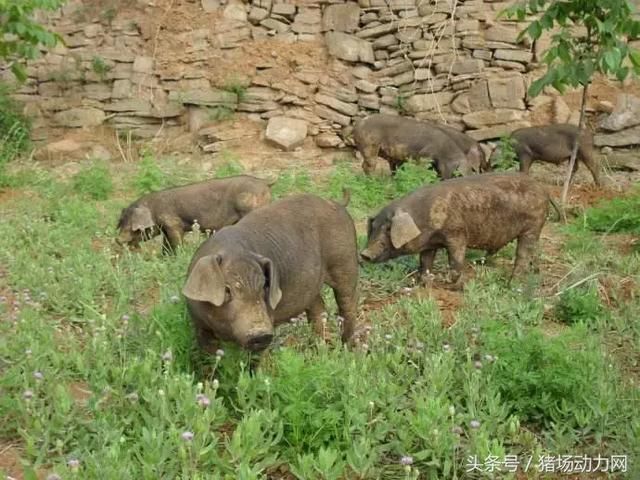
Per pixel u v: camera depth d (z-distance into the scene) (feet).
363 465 14.65
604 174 44.09
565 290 25.00
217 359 16.39
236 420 16.67
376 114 45.21
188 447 14.34
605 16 32.12
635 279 27.12
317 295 19.17
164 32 51.80
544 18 32.07
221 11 51.90
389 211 26.18
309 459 14.35
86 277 24.67
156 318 18.86
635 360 21.07
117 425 15.71
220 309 15.88
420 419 15.31
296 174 42.22
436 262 29.68
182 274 25.35
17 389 17.15
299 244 18.24
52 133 50.49
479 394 17.42
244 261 16.03
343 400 15.92
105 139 50.08
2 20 35.78
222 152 47.93
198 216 31.32
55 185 40.68
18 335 19.40
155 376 16.75
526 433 16.28
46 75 51.16
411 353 20.24
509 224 27.09
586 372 17.65
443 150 40.11
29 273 25.26
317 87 49.80
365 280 26.94
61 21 52.44
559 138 40.73
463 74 48.67
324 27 51.06
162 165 45.68
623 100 45.96
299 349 20.12
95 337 18.72
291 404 15.55
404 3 50.06
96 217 34.53
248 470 13.64
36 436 15.40
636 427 16.08
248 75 50.21
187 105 50.11
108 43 52.01
